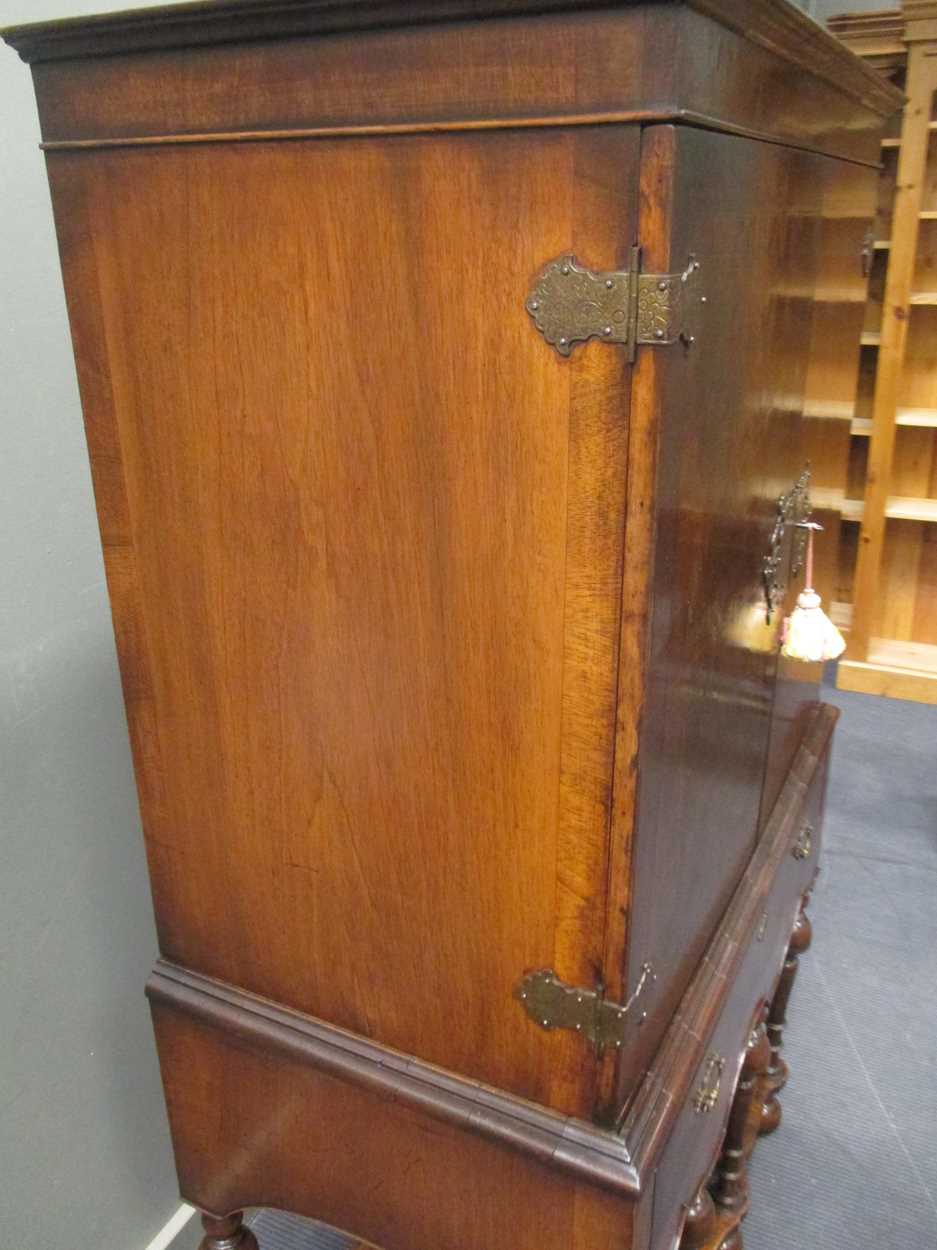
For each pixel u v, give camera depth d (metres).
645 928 0.79
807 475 1.10
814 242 0.94
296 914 0.91
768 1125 1.59
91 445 0.82
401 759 0.80
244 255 0.70
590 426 0.63
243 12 0.63
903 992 1.90
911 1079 1.71
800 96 0.82
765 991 1.27
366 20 0.60
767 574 0.98
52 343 0.98
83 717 1.09
